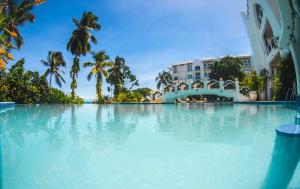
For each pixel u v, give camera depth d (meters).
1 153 4.07
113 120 9.55
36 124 8.14
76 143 4.93
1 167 3.32
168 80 60.47
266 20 25.97
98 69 33.78
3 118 10.00
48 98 29.80
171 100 33.09
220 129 6.70
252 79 29.41
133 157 3.83
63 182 2.78
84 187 2.64
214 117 10.24
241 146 4.46
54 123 8.49
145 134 6.08
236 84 29.64
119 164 3.45
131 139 5.38
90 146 4.65
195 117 10.44
